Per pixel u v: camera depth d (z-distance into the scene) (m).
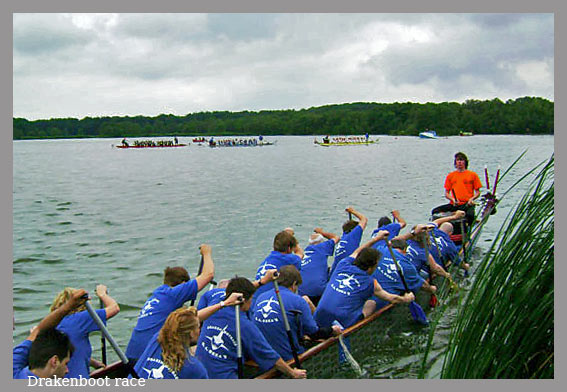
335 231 13.70
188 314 4.10
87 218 16.62
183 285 5.29
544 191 4.12
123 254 11.88
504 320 3.89
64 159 52.91
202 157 53.34
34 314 8.26
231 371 4.78
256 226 14.59
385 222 8.74
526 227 4.05
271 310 5.41
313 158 47.62
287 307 5.39
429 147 61.97
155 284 9.72
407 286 7.01
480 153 45.69
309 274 7.21
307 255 7.38
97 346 7.01
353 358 6.14
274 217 15.88
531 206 4.11
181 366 4.06
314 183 25.44
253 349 4.86
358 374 5.88
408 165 36.47
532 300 3.86
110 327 7.67
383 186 23.41
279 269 6.32
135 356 5.12
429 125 101.56
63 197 22.06
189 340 4.11
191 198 20.89
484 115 88.00
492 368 3.91
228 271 10.30
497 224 13.63
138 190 24.34
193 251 12.01
